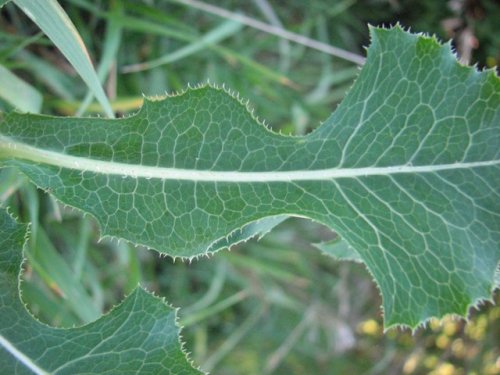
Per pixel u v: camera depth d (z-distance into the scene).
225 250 0.21
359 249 0.09
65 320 0.15
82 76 0.11
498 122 0.09
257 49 0.22
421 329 0.29
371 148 0.10
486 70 0.09
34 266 0.14
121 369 0.09
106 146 0.10
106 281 0.20
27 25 0.16
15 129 0.09
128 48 0.18
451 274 0.09
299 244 0.25
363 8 0.24
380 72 0.10
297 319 0.26
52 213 0.17
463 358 0.28
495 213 0.09
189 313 0.21
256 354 0.25
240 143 0.10
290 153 0.10
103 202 0.09
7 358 0.09
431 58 0.09
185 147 0.10
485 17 0.23
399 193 0.10
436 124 0.09
